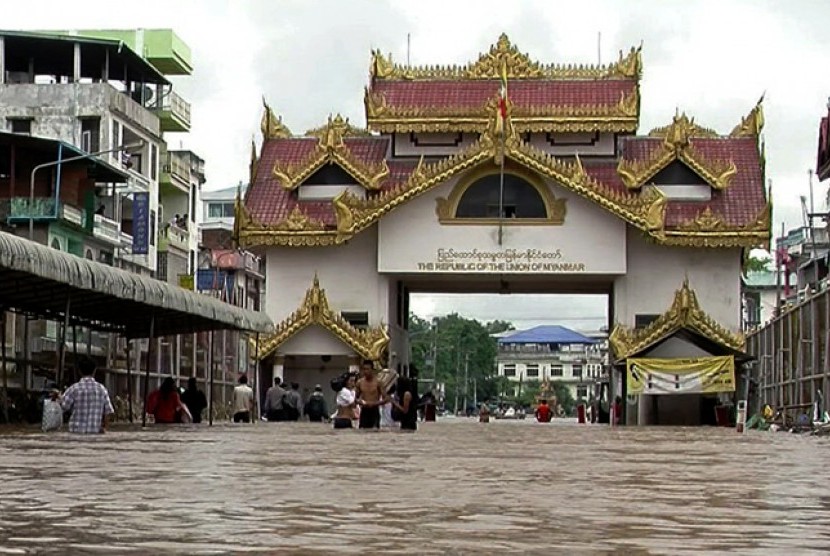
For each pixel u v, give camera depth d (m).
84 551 5.97
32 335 39.78
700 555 6.08
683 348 53.56
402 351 64.94
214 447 18.84
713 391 50.34
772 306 107.38
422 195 58.47
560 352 194.88
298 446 19.98
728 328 58.53
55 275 26.16
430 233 58.47
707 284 58.69
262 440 22.81
